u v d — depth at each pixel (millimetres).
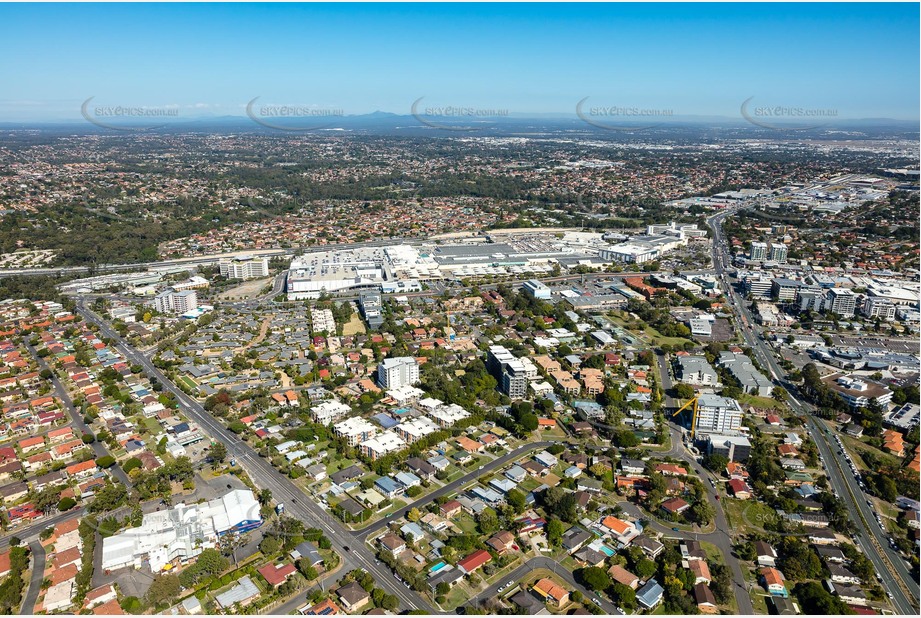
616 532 182000
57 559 168250
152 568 167000
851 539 183875
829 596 157125
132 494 195875
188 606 154000
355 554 175500
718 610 157250
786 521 187750
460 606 156875
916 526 188750
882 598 161250
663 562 170250
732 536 184250
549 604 157125
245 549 175250
